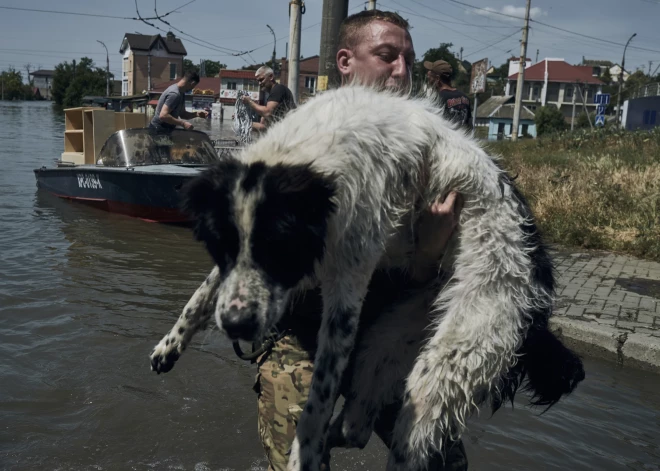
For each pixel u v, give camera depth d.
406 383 2.57
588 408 4.77
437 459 2.64
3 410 4.43
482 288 2.55
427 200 2.57
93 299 6.70
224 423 4.40
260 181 2.15
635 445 4.26
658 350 5.41
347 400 2.84
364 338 2.79
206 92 44.22
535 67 89.62
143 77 81.38
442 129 2.64
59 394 4.69
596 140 22.06
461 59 72.94
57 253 8.67
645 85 43.84
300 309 2.72
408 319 2.78
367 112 2.46
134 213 11.23
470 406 2.53
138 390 4.78
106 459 3.94
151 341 5.65
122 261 8.33
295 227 2.13
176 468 3.89
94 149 13.45
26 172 17.66
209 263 8.35
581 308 6.45
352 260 2.34
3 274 7.51
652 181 11.66
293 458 2.31
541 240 2.85
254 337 2.14
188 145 12.09
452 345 2.49
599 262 8.55
